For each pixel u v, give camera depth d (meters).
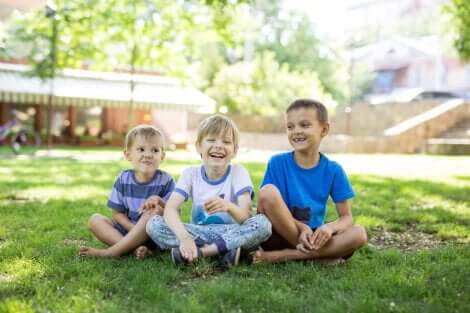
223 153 3.35
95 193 6.71
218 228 3.31
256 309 2.48
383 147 19.66
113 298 2.56
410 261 3.41
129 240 3.36
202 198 3.43
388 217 5.16
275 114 26.50
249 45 34.75
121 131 26.14
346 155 17.34
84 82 22.33
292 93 26.39
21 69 21.88
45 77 15.86
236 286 2.70
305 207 3.49
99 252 3.38
